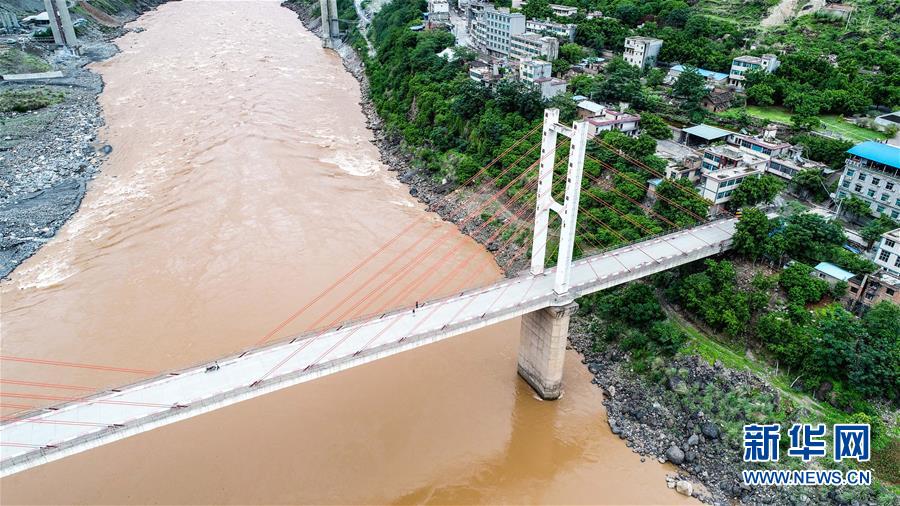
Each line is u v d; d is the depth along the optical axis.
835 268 48.16
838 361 42.22
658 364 47.25
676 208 57.31
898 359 41.38
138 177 78.31
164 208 70.50
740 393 44.00
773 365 45.44
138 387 35.31
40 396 45.22
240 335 51.06
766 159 61.53
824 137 66.12
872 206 54.34
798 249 49.84
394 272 60.00
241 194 73.31
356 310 54.03
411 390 47.06
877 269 46.75
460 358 50.62
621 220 58.66
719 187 56.50
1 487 38.47
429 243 65.75
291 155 84.88
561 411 45.91
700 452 41.75
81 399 34.31
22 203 72.12
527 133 72.38
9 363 48.47
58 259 61.75
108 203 72.19
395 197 75.88
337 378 47.84
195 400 34.09
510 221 66.62
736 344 47.28
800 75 80.12
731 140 68.94
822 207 58.12
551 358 45.12
